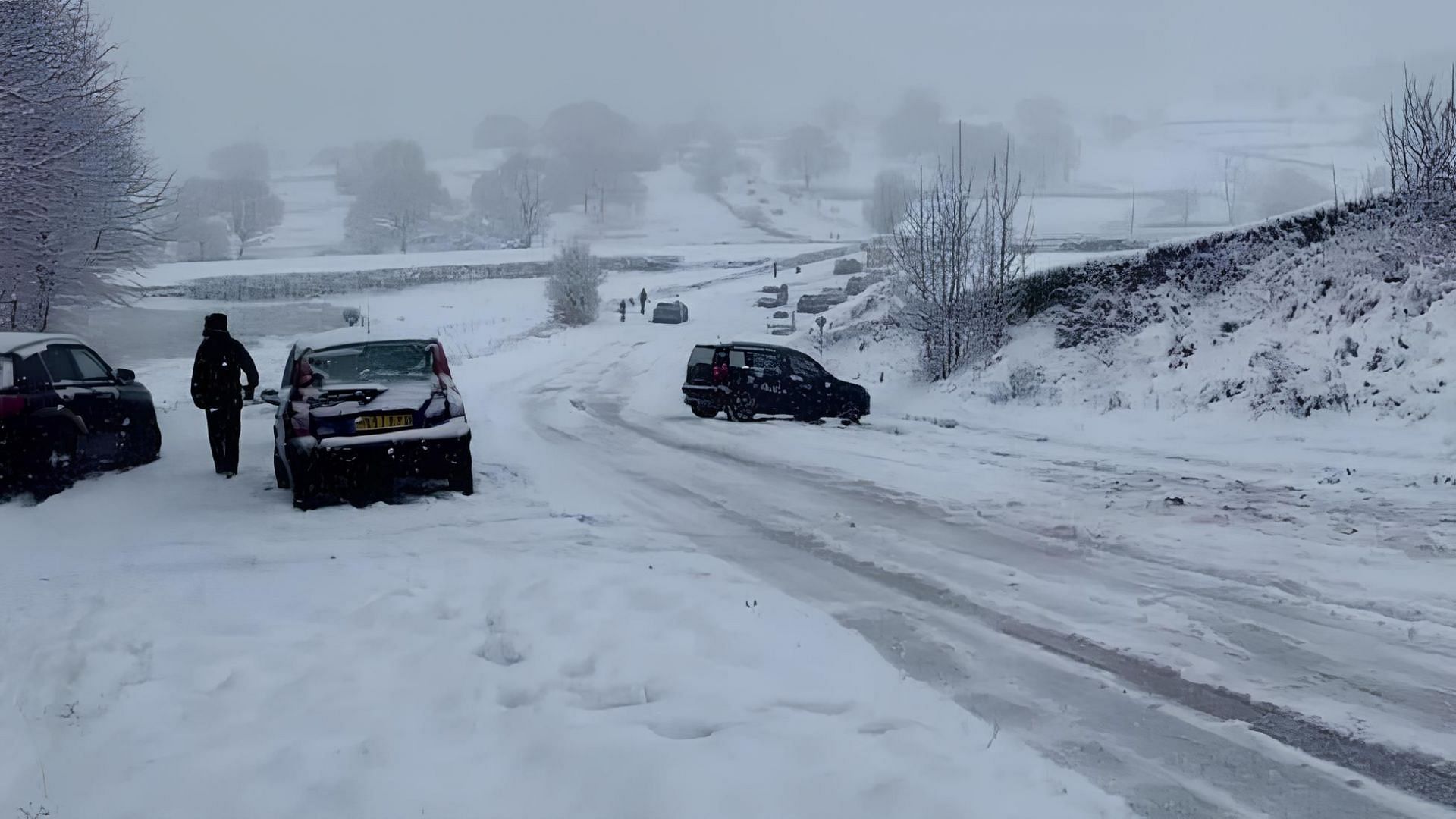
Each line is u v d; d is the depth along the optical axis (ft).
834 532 29.04
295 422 31.55
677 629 18.78
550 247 476.13
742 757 12.89
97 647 17.81
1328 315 59.57
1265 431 48.65
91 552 25.73
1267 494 34.71
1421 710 15.62
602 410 71.20
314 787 12.23
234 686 15.84
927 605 21.52
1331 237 66.80
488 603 20.70
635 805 11.71
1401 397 47.06
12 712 15.06
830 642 18.39
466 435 33.06
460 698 15.23
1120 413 58.39
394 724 14.24
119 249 77.00
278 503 32.68
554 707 14.78
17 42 60.34
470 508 31.60
